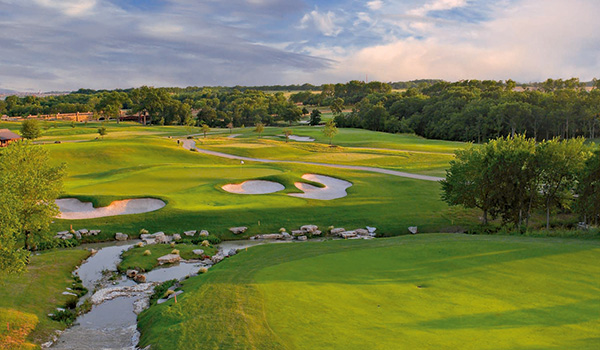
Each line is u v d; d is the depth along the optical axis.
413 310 21.11
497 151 49.78
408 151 113.31
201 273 33.47
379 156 103.94
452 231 49.38
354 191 63.81
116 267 37.75
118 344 22.70
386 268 28.45
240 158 102.00
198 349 18.59
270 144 122.38
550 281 24.67
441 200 56.72
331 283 25.59
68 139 133.50
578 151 48.00
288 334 19.00
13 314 25.03
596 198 44.47
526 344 16.97
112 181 65.94
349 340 18.05
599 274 25.77
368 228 49.84
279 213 52.56
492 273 26.44
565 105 141.12
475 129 153.75
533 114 144.88
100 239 45.38
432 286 24.55
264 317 20.92
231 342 18.67
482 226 50.25
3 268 24.72
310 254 33.38
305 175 72.31
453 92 198.00
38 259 37.72
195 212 50.81
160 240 44.88
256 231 48.38
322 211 54.12
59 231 45.62
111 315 27.89
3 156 38.56
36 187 35.66
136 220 48.94
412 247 33.44
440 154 107.06
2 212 25.19
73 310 28.53
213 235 46.91
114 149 99.19
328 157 102.81
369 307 21.70
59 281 33.38
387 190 65.12
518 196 49.06
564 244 33.28
